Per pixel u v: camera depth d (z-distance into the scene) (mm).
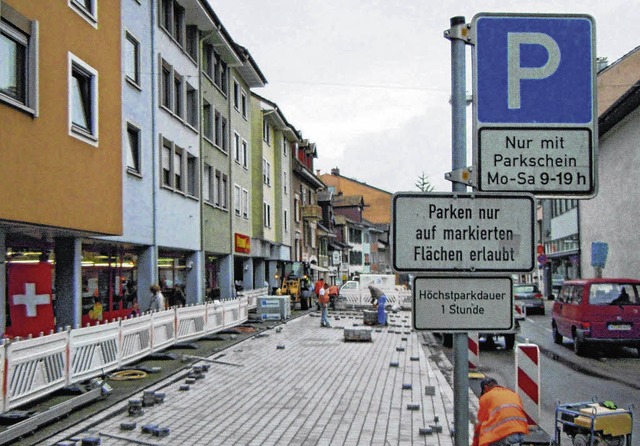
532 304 34312
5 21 12109
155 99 23641
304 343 21484
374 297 30625
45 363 10656
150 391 11469
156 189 23438
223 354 18031
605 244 33469
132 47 22000
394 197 3885
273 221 47906
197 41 29797
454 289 3861
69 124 14383
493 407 6348
